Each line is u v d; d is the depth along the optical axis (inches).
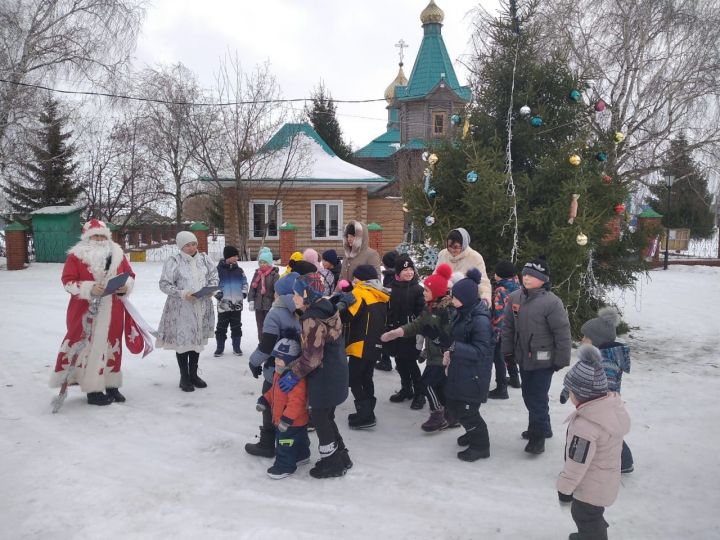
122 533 130.3
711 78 601.0
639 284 612.7
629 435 195.2
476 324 171.2
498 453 182.1
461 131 333.4
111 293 213.8
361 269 203.2
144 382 251.0
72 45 762.8
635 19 569.6
